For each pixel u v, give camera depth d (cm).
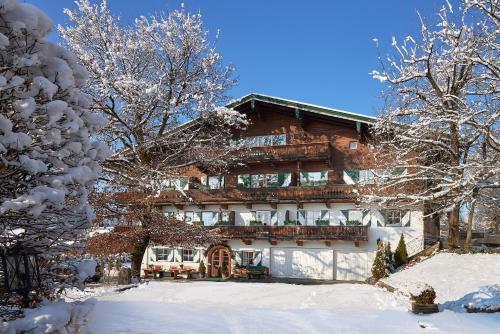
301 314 979
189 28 2425
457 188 1798
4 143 462
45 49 555
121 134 2288
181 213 3291
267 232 2970
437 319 945
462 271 1888
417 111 1980
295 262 2972
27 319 505
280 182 3131
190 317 901
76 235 628
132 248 2206
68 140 551
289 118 3177
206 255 3186
